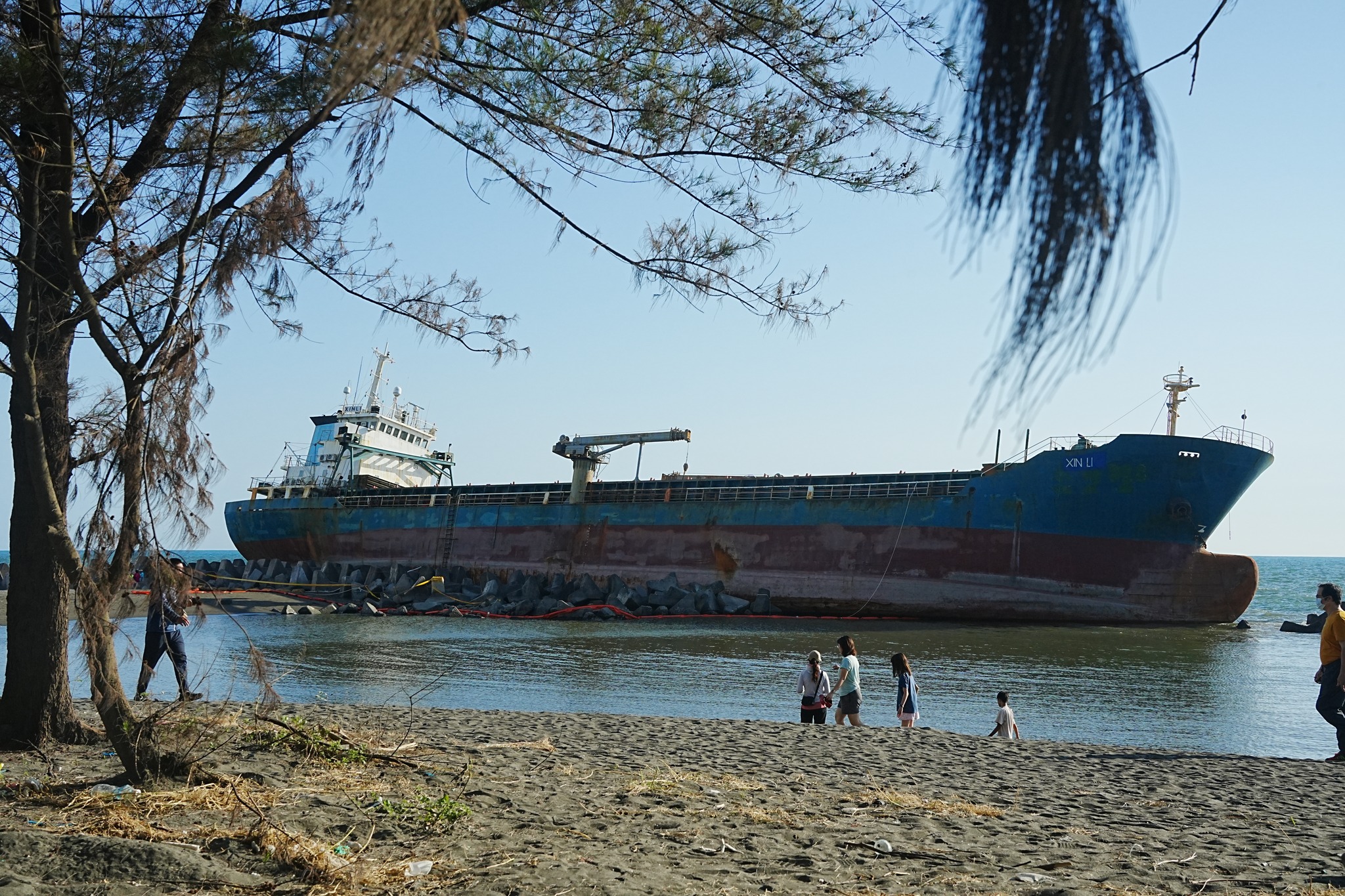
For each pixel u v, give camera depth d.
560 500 53.81
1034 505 38.81
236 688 17.77
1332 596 10.89
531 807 6.31
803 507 43.84
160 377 6.07
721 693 20.84
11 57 6.12
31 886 4.14
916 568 40.59
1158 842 6.19
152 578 6.32
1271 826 6.82
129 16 6.38
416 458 65.00
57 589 8.05
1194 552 38.44
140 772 6.27
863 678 23.59
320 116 3.79
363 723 10.40
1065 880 5.09
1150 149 1.20
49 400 7.69
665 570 46.75
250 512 63.53
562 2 5.97
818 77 6.24
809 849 5.59
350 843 5.27
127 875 4.38
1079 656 28.66
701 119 6.54
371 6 1.49
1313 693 22.09
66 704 8.12
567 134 6.67
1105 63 1.24
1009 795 7.93
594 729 11.05
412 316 7.73
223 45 6.06
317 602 47.03
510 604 45.44
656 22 5.98
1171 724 18.19
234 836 5.12
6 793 6.08
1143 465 37.50
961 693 21.44
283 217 6.38
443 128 6.76
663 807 6.60
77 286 6.25
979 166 1.30
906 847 5.74
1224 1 1.51
